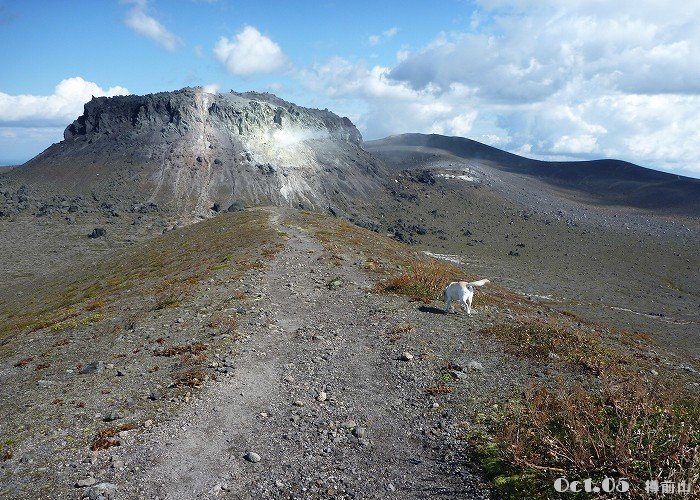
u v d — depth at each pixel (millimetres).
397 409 10594
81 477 7996
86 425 9875
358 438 9367
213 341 15312
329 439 9383
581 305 107312
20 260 116625
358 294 22281
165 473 8227
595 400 9750
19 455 8688
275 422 10172
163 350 14867
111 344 16219
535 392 10500
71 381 12617
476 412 9938
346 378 12562
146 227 166750
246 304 20312
